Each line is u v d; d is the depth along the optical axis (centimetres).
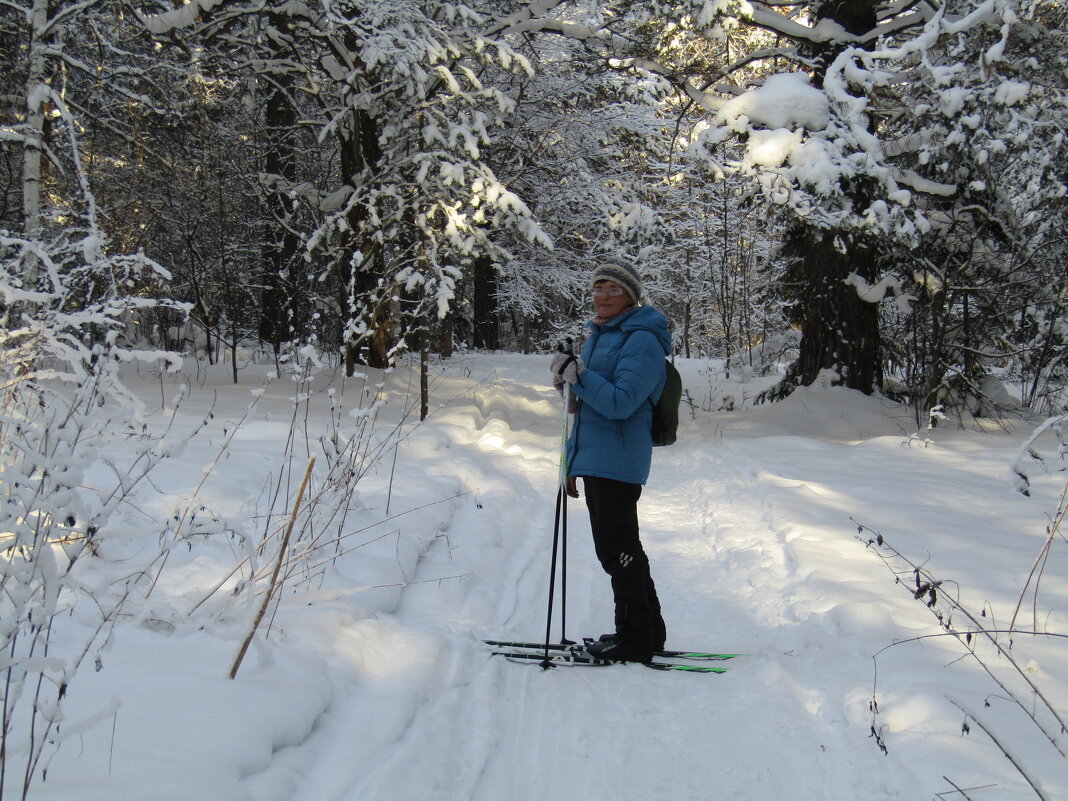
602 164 1775
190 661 276
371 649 328
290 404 873
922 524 512
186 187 1156
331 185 1515
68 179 1088
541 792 257
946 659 315
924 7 1057
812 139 905
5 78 1085
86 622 287
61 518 222
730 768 269
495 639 374
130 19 1112
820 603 392
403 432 723
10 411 282
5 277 296
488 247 934
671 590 457
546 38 1552
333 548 412
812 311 1076
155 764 210
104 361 266
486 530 517
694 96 1114
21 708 231
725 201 1364
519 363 1714
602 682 337
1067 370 1059
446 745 272
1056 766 236
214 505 416
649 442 363
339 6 1027
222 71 1201
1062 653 319
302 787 234
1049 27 966
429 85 1015
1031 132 893
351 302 644
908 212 962
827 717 295
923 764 243
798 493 593
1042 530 497
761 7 1052
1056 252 995
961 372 1019
